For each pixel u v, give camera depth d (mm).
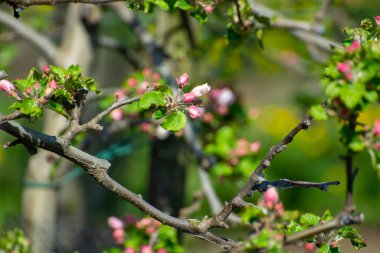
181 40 8984
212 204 7715
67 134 4086
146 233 6297
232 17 5891
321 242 4207
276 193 4172
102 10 9359
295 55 12484
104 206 9438
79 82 4059
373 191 20125
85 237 8297
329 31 10508
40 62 9383
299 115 12672
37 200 9016
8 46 10508
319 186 4125
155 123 7766
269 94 21000
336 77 3443
